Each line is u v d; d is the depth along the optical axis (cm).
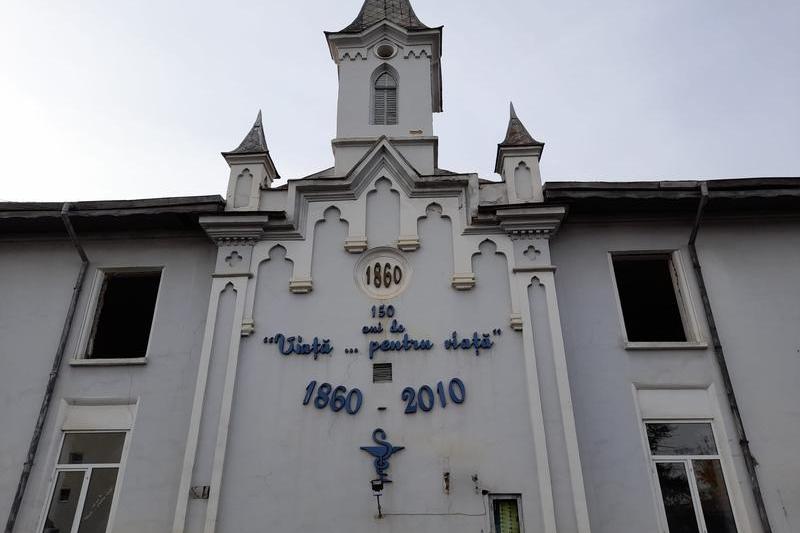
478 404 1203
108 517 1211
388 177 1459
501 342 1261
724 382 1259
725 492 1183
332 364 1258
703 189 1358
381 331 1286
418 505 1123
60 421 1294
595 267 1393
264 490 1146
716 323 1334
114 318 1481
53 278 1472
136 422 1274
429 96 1669
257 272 1361
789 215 1451
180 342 1355
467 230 1373
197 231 1484
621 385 1261
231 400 1218
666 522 1151
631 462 1188
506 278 1327
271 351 1276
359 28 1820
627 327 1417
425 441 1177
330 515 1123
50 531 1206
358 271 1360
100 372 1336
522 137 1507
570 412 1171
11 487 1236
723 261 1405
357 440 1184
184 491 1140
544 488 1109
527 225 1363
